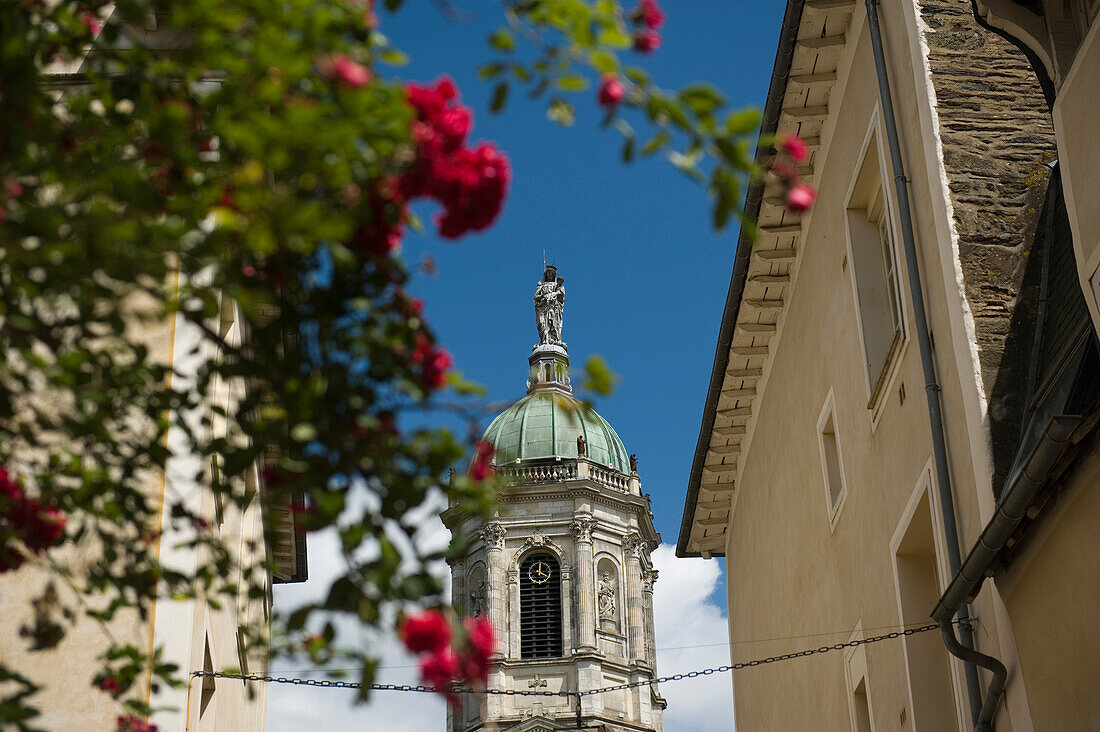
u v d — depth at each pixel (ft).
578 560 306.76
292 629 18.70
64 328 19.49
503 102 18.66
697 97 17.75
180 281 32.83
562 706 294.25
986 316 46.19
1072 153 38.34
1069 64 41.39
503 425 325.83
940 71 51.60
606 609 307.78
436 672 17.93
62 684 38.65
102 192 18.33
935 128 50.42
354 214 19.12
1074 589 35.96
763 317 76.74
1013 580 40.01
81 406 20.40
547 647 301.84
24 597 39.47
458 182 18.38
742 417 85.97
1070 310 43.55
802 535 71.15
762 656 82.84
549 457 317.63
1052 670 37.65
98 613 22.03
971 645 44.57
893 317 57.82
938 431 47.39
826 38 60.80
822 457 65.77
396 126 18.24
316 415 19.88
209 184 18.63
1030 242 48.08
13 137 18.49
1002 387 44.57
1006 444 43.37
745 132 17.89
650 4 18.58
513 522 310.24
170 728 38.24
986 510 42.60
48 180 18.65
